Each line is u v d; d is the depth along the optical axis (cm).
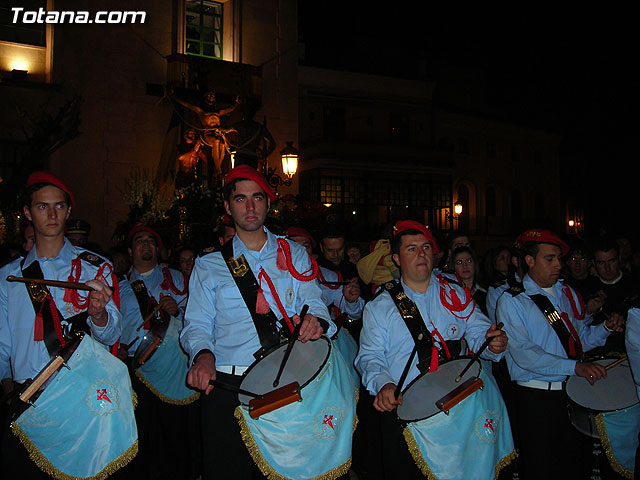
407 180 2833
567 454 443
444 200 2927
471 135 3167
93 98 1831
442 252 512
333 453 357
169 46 1942
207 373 334
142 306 594
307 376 348
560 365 416
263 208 376
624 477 438
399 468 378
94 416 365
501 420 385
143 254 610
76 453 361
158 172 1828
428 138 2969
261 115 2081
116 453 371
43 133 1590
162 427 571
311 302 380
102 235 1811
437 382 363
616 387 433
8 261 389
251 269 374
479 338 386
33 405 352
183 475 575
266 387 341
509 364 462
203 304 373
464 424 364
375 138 2812
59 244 386
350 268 649
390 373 388
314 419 349
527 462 449
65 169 1789
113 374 377
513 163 3338
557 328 448
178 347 567
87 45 1841
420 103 2919
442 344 385
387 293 400
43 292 372
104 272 394
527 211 3375
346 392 373
